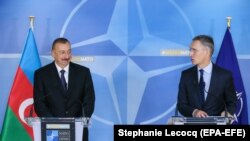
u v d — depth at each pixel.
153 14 10.02
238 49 10.07
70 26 10.02
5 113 9.39
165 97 10.15
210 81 7.90
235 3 10.03
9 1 9.99
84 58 10.05
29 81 9.43
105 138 10.24
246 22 10.04
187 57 10.06
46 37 10.04
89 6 10.01
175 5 10.01
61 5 10.01
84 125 5.82
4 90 10.09
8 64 10.05
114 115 10.19
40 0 10.01
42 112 7.81
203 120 5.90
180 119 5.92
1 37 10.02
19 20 10.01
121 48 10.05
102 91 10.13
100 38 10.05
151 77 10.12
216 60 9.66
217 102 7.81
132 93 10.14
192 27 10.04
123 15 10.02
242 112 9.59
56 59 8.16
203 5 10.03
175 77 10.11
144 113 10.17
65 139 5.65
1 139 9.38
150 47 10.05
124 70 10.09
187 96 7.98
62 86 8.13
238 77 9.55
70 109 8.05
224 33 10.03
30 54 9.48
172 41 10.04
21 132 9.37
